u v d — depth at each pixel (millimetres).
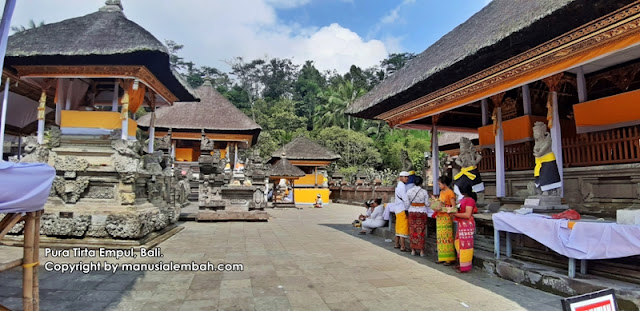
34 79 8648
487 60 6812
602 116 7324
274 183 27312
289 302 4586
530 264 5742
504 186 8906
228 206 13922
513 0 7305
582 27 5242
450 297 4883
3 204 2932
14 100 11938
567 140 7832
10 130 12734
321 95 59719
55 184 7859
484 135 10461
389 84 10359
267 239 9664
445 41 9258
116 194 7965
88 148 8203
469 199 6355
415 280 5727
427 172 20500
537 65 6312
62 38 8141
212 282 5422
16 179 3002
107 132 8406
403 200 7980
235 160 27125
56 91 8781
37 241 3438
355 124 51406
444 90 8547
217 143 28609
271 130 53312
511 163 9508
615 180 6871
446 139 19547
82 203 7957
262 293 4934
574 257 4816
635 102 6742
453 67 7164
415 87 8477
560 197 6555
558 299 4812
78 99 9711
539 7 5379
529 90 9258
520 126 8992
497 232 6215
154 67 8773
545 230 5281
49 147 8234
